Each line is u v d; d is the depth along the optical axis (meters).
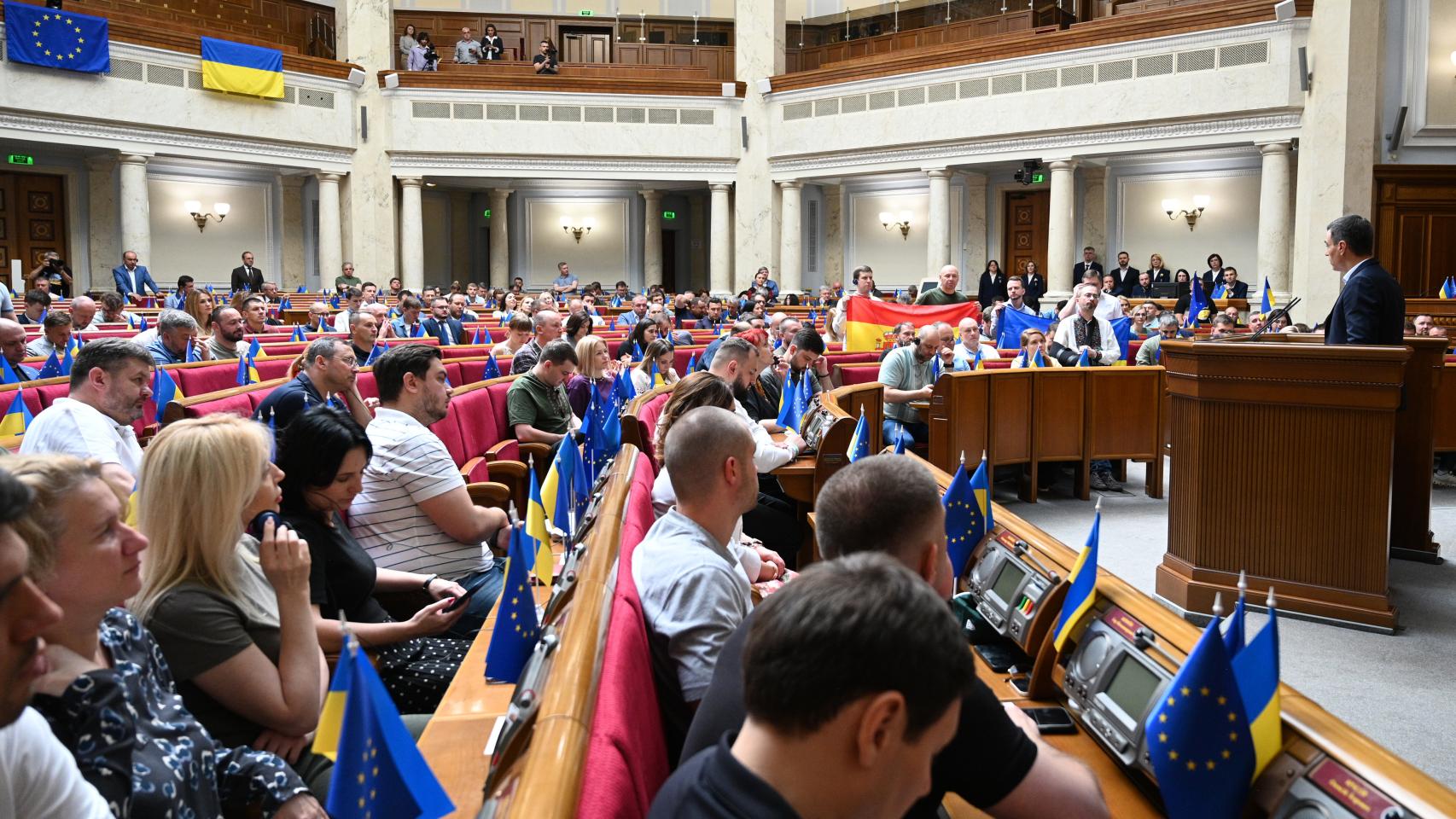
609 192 20.97
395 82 17.86
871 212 19.12
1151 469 6.76
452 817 1.55
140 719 1.45
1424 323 9.18
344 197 18.05
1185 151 15.22
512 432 5.40
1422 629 3.84
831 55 20.56
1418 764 2.77
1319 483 3.86
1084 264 15.44
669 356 7.38
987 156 16.16
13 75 14.31
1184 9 14.18
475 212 21.70
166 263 17.41
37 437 3.40
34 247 16.56
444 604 2.46
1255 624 3.94
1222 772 1.34
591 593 1.65
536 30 21.12
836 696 0.87
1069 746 1.75
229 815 1.60
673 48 20.09
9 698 0.98
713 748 1.05
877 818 0.93
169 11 17.50
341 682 1.19
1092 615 1.81
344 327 11.31
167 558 1.79
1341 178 13.17
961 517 2.35
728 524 2.15
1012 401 6.42
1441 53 12.95
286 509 2.42
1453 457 7.55
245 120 16.53
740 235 18.80
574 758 1.08
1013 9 18.55
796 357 6.03
